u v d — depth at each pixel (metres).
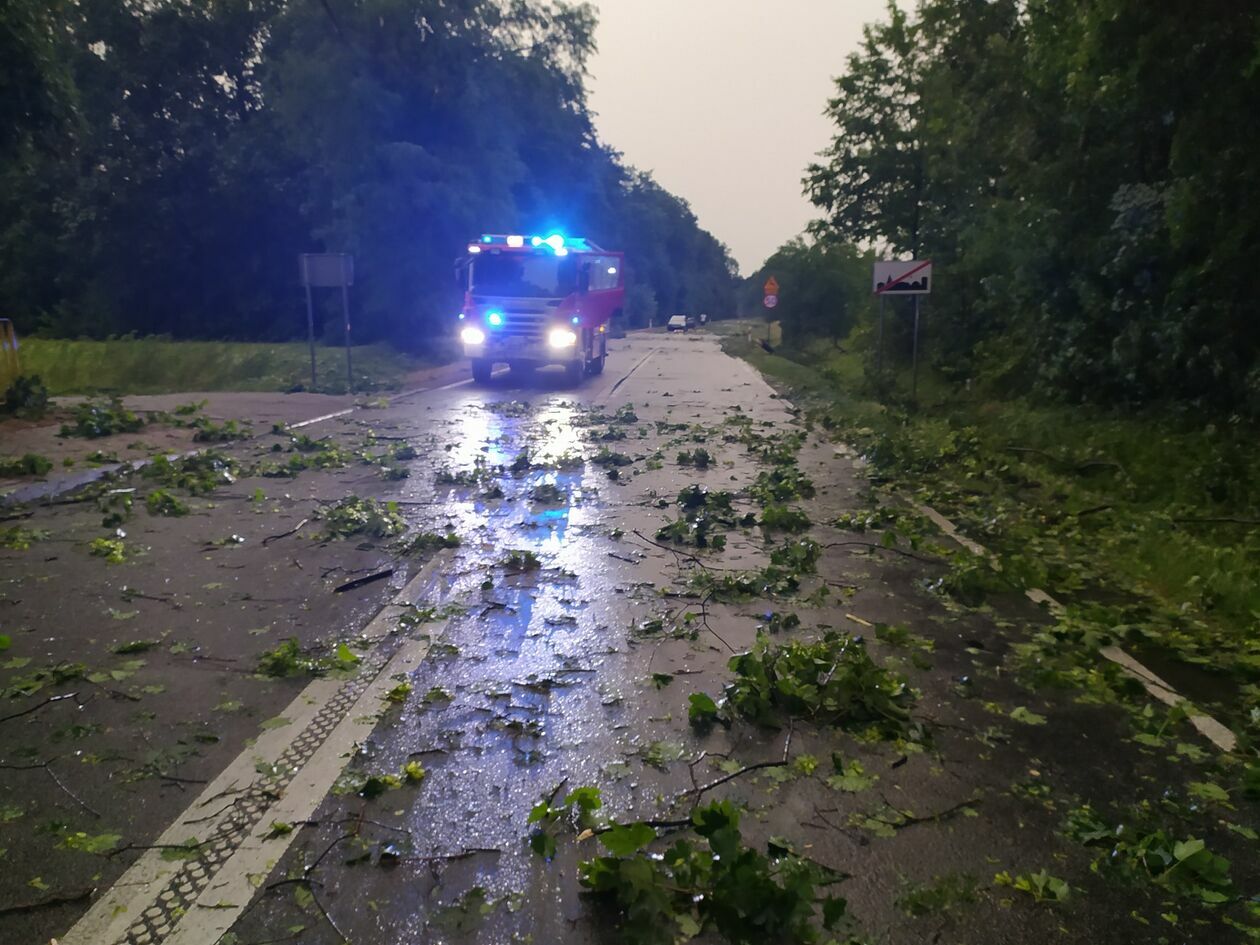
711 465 12.12
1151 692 5.11
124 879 3.35
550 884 3.36
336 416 17.08
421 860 3.49
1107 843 3.65
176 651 5.49
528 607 6.35
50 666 5.23
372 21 33.72
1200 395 13.01
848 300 41.50
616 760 4.25
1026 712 4.83
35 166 21.14
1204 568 7.08
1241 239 11.36
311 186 40.91
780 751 4.36
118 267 48.47
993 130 18.64
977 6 21.39
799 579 7.11
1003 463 11.63
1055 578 7.21
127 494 9.48
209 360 26.70
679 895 3.24
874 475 11.52
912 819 3.79
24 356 27.27
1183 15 10.34
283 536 8.20
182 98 47.97
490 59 36.69
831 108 27.28
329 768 4.16
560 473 11.46
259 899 3.25
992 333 20.42
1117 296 14.23
